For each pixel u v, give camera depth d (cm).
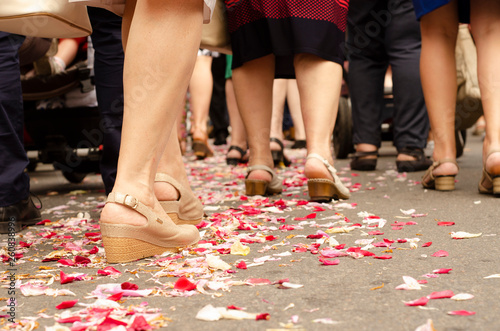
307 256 152
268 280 126
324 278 129
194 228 172
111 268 139
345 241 169
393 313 104
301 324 100
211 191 308
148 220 151
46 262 156
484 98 246
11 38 207
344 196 253
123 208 149
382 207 231
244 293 119
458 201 237
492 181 243
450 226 186
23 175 213
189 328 100
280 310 108
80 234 201
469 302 109
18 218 209
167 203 187
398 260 144
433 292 116
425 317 102
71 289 127
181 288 121
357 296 115
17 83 210
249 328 99
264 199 253
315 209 230
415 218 203
